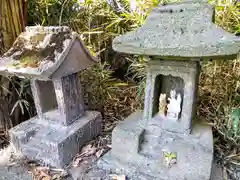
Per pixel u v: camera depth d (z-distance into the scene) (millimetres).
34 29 1487
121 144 1382
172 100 1390
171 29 1134
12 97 1710
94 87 2068
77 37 1440
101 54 2582
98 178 1318
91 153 1536
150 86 1334
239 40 940
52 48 1356
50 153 1389
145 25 1227
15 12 1617
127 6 2078
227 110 1697
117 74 2963
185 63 1199
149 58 1299
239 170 1455
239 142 1602
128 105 2377
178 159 1272
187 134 1317
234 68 1754
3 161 1492
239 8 1745
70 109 1541
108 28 2348
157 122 1383
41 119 1615
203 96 1918
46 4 1892
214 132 1765
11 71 1318
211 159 1201
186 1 1210
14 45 1484
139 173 1304
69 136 1425
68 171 1384
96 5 2180
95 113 1740
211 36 1033
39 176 1339
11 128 1599
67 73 1410
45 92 1598
